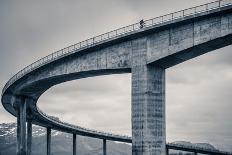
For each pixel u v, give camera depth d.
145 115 51.94
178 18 49.91
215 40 47.88
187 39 49.72
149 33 52.75
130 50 54.62
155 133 52.66
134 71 53.78
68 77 66.88
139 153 51.59
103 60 57.91
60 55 63.59
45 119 115.25
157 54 51.97
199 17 48.38
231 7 45.84
